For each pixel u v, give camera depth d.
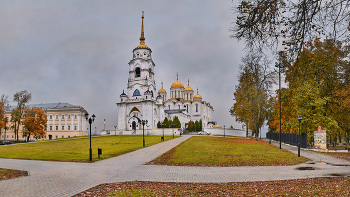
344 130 42.59
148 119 90.56
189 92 126.00
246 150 28.48
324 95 31.55
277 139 53.00
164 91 129.50
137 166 18.28
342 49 9.80
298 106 33.38
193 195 9.95
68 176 14.60
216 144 37.25
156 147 34.34
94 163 20.16
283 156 22.98
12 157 25.36
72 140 54.75
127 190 10.98
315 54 10.31
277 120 52.25
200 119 114.25
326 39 9.52
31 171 16.55
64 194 10.55
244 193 9.98
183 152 26.67
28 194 10.61
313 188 10.12
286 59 10.09
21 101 66.62
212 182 12.59
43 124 67.81
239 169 16.48
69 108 95.88
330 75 11.70
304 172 14.86
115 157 24.02
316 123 31.03
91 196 10.12
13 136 96.69
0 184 12.57
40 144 44.97
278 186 11.04
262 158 21.58
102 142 46.72
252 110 50.25
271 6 8.77
